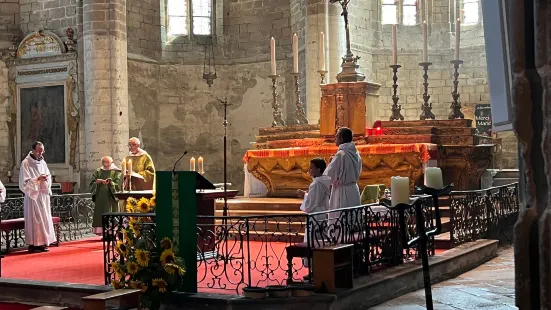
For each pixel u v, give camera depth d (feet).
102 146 62.28
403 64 71.31
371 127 47.11
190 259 24.68
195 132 70.79
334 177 29.01
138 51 67.67
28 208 40.40
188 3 71.46
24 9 68.39
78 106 65.10
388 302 25.93
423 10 71.67
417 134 45.93
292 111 68.69
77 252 39.86
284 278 28.68
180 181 24.70
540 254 6.19
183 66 70.59
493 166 63.87
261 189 50.37
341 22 63.52
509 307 23.90
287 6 69.87
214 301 23.61
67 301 26.89
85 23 63.10
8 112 67.87
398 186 13.57
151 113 68.54
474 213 38.45
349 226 27.04
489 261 36.32
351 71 47.85
